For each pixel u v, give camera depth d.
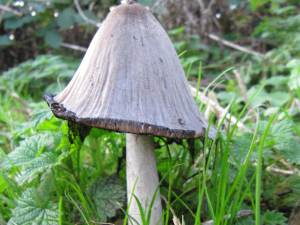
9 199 0.19
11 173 0.21
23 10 0.60
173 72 0.15
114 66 0.15
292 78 0.25
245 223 0.17
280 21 0.47
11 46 0.65
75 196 0.19
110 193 0.18
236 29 0.61
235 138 0.20
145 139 0.16
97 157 0.22
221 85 0.45
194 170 0.22
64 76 0.47
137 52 0.15
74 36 0.64
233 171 0.19
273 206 0.20
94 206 0.18
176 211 0.19
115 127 0.14
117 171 0.20
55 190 0.18
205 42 0.57
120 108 0.14
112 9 0.16
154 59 0.15
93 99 0.15
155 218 0.17
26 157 0.19
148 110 0.14
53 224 0.17
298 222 0.19
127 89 0.14
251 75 0.48
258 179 0.15
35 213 0.17
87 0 0.61
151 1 0.56
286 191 0.21
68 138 0.19
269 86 0.44
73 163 0.21
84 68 0.15
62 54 0.63
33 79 0.51
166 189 0.20
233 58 0.52
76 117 0.14
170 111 0.15
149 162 0.17
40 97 0.50
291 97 0.35
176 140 0.19
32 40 0.65
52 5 0.61
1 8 0.58
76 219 0.18
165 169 0.21
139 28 0.15
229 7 0.59
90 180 0.21
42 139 0.20
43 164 0.18
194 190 0.20
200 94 0.27
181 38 0.54
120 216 0.19
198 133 0.15
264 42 0.56
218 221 0.16
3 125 0.35
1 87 0.48
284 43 0.47
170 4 0.56
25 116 0.37
